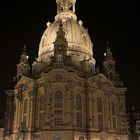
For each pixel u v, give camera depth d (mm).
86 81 105250
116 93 116688
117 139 107750
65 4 136000
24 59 124125
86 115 100875
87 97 103250
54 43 108125
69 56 106500
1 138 115312
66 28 121438
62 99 97750
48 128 93188
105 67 123562
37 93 104438
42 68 114812
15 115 111062
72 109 96500
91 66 117125
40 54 122125
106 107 108750
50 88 98750
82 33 123812
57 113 96188
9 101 119750
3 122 136250
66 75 100000
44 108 96875
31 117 100875
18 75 121562
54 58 105375
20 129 101688
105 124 105438
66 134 92312
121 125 111812
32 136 98438
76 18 135750
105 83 112188
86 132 98062
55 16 136750
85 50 120562
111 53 126812
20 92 110812
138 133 150375
